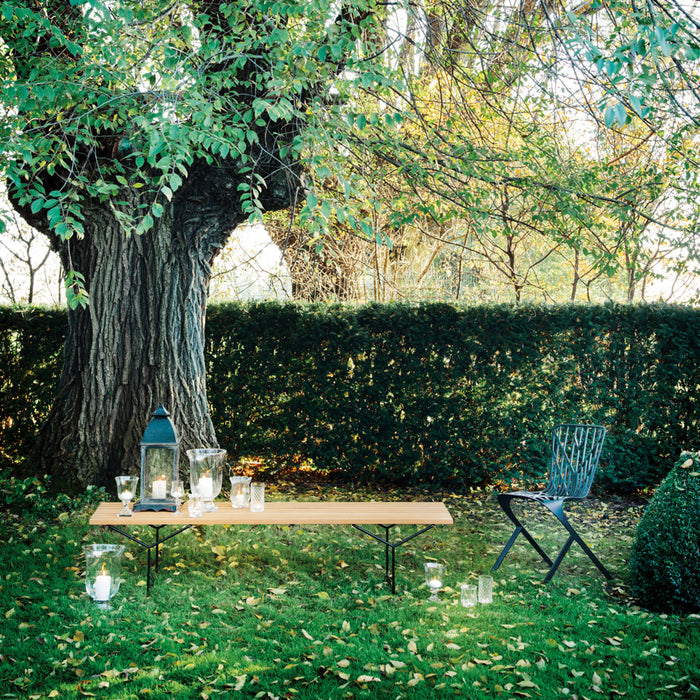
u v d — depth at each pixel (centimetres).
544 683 330
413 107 676
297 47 453
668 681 335
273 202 661
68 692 314
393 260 1355
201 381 714
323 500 741
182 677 333
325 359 812
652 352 775
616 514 703
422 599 448
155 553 480
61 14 579
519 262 1377
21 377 834
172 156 435
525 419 780
